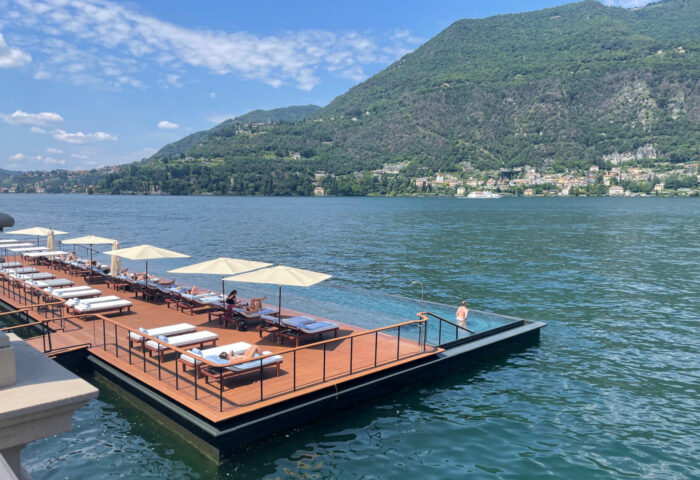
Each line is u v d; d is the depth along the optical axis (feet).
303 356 45.39
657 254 147.02
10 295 68.95
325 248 158.92
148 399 38.01
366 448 34.45
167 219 298.97
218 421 32.01
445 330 56.03
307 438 35.50
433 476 31.24
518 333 57.31
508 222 294.25
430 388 45.27
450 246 167.12
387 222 294.05
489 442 35.83
